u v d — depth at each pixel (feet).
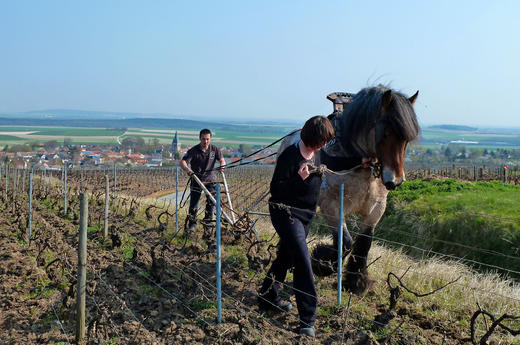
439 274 20.92
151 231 29.37
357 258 18.57
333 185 17.90
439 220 41.06
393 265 22.43
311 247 26.04
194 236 27.25
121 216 34.22
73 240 26.32
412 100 16.47
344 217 18.30
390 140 15.44
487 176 100.12
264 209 56.70
